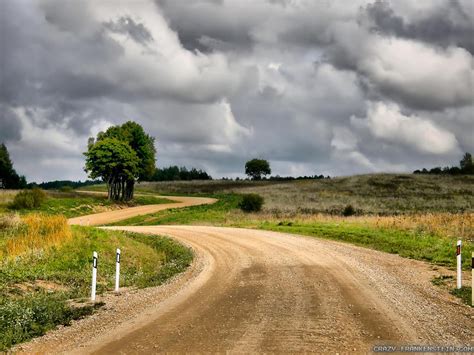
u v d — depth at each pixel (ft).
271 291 43.21
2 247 62.03
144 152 247.09
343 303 37.22
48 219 75.77
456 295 40.24
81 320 33.73
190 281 50.65
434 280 47.55
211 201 262.26
